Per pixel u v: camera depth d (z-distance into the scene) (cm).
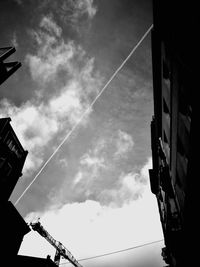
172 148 1383
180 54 917
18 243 1708
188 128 993
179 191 1305
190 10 755
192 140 865
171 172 1488
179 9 847
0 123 1680
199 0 682
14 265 1650
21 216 1725
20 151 1916
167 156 1645
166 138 1656
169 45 1077
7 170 1712
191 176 932
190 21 770
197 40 743
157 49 1416
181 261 1285
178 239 1185
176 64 1018
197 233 1034
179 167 1248
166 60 1252
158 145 1936
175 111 1183
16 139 1844
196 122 820
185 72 925
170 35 1012
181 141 1152
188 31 799
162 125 1717
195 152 866
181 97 1052
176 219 1319
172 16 936
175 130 1234
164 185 1612
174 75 1099
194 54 775
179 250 1230
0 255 1528
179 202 1329
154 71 1553
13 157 1788
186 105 1017
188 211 1026
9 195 1688
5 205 1577
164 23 1077
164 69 1352
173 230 1184
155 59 1486
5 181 1664
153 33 1366
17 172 1794
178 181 1336
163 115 1616
